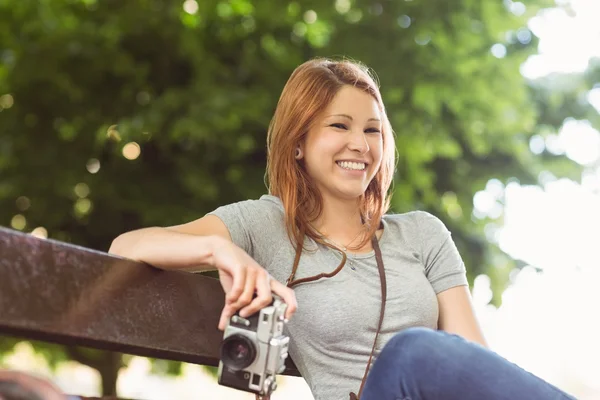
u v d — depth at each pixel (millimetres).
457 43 6926
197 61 6828
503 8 7008
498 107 7137
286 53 7078
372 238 2291
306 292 2170
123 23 6922
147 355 1795
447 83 6871
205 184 6664
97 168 7039
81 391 12078
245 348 1669
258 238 2213
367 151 2305
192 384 13367
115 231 7055
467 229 7488
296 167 2326
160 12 6934
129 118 6719
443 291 2346
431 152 6875
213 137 6336
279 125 2346
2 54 6879
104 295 1669
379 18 6965
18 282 1465
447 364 1750
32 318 1487
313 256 2227
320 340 2141
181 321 1885
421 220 2410
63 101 7027
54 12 7113
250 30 7164
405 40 6844
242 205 2252
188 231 2123
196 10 7074
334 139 2285
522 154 7613
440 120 7078
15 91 6988
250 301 1706
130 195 6859
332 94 2312
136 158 7008
